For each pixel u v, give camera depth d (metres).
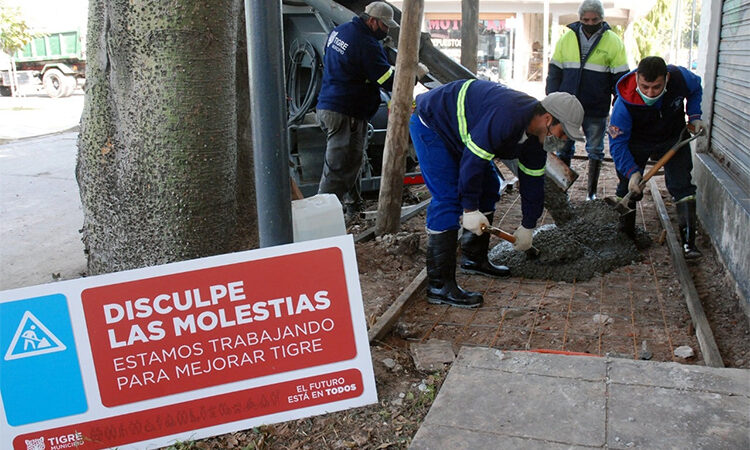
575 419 2.48
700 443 2.31
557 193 4.93
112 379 2.50
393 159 4.92
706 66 5.35
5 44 20.36
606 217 4.93
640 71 4.09
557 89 6.09
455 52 19.88
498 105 3.34
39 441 2.48
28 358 2.45
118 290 2.48
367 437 2.53
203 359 2.56
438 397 2.68
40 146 11.17
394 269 4.50
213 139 2.96
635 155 4.65
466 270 4.43
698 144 5.43
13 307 2.42
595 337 3.45
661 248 4.84
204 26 2.83
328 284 2.64
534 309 3.83
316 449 2.48
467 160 3.43
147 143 2.91
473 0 7.07
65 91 23.00
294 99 6.82
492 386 2.74
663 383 2.70
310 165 6.36
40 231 5.92
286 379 2.63
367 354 2.69
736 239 3.89
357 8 6.39
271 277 2.59
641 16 20.41
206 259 2.53
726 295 3.93
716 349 3.04
